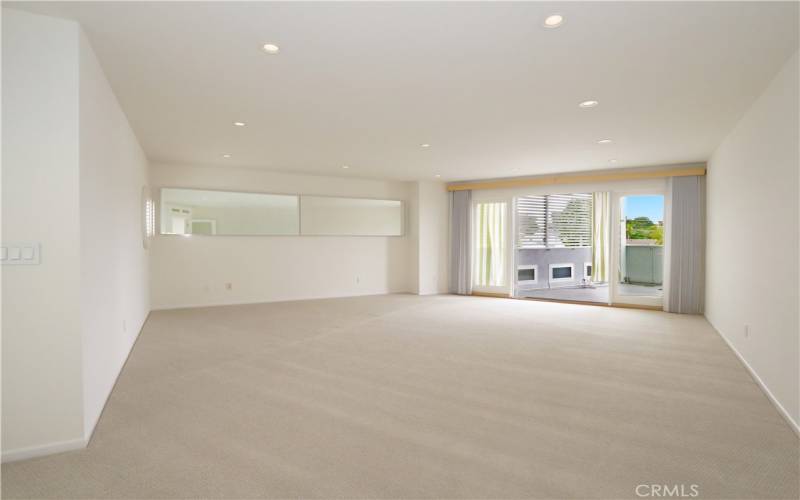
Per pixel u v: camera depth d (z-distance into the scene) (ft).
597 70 11.00
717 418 10.00
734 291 15.92
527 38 9.27
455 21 8.57
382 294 31.48
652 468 7.85
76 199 8.31
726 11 8.13
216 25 8.74
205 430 9.35
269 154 21.77
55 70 8.23
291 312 23.71
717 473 7.69
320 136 17.94
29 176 8.04
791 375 9.84
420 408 10.54
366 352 15.51
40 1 7.70
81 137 8.49
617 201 26.27
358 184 30.48
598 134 17.44
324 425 9.60
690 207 23.68
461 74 11.31
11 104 7.97
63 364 8.32
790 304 10.03
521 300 28.78
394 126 16.35
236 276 26.45
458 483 7.37
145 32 8.98
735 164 15.99
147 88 12.25
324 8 8.08
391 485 7.30
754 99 13.07
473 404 10.79
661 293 25.44
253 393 11.49
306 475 7.61
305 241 28.68
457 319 21.89
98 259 9.95
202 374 13.03
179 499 6.93
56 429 8.34
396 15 8.35
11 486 7.25
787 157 10.41
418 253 31.53
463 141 18.78
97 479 7.47
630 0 7.76
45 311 8.18
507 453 8.38
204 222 25.44
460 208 31.83
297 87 12.31
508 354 15.29
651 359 14.73
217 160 23.52
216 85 12.12
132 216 16.28
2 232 7.93
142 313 19.76
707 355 15.24
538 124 15.96
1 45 7.92
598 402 10.93
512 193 29.99
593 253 37.76
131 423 9.68
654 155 21.70
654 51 9.88
